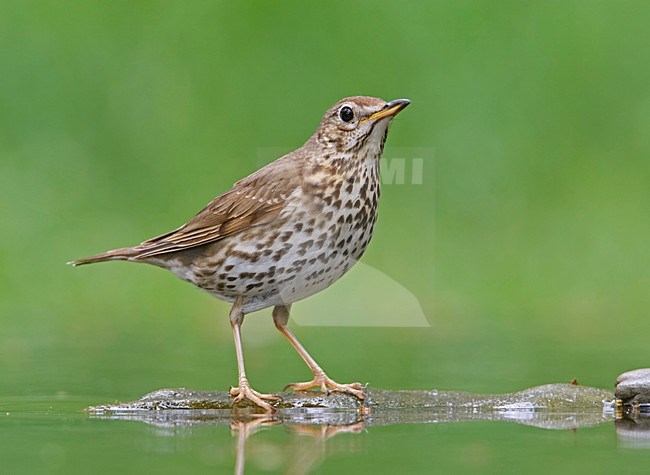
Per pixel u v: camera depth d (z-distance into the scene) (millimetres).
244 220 10617
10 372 12500
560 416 10289
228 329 16375
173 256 11070
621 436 9383
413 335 15602
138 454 8648
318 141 10648
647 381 10602
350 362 13406
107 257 11148
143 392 11352
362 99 10531
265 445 8977
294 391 10930
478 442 9133
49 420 10055
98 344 14750
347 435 9414
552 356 13594
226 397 10727
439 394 10898
